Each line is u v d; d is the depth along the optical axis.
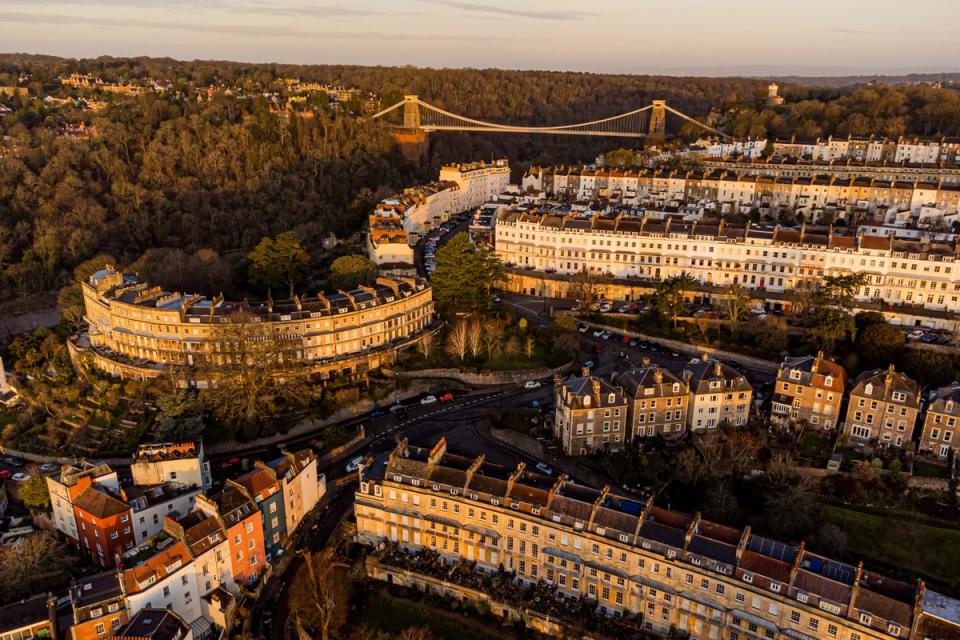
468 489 166.88
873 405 199.75
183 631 141.12
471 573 168.12
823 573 140.00
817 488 188.88
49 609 142.62
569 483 168.75
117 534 171.12
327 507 193.75
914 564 169.88
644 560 151.00
